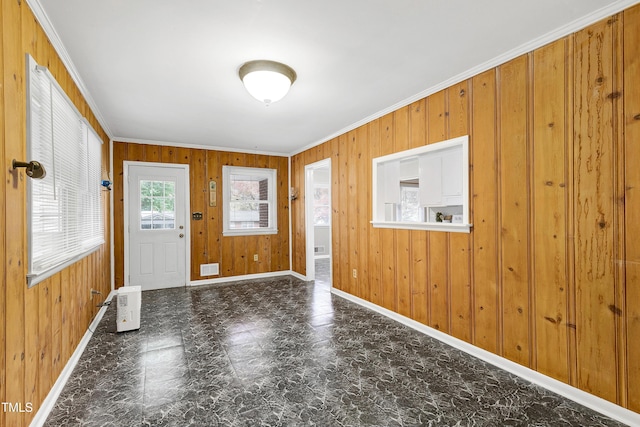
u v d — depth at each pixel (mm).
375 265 3834
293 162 5977
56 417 1879
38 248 1824
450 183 2936
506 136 2412
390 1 1766
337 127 4316
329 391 2146
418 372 2393
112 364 2521
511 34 2129
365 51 2318
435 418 1872
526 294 2301
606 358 1900
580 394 2008
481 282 2609
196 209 5258
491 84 2506
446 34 2117
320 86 2930
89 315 3109
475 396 2088
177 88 2920
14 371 1517
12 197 1526
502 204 2445
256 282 5398
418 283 3225
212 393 2125
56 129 2094
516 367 2359
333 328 3271
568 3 1807
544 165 2184
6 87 1471
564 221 2086
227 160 5527
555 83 2115
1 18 1427
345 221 4402
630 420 1802
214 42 2172
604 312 1910
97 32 2037
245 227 5781
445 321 2934
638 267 1779
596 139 1930
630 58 1785
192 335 3102
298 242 5809
